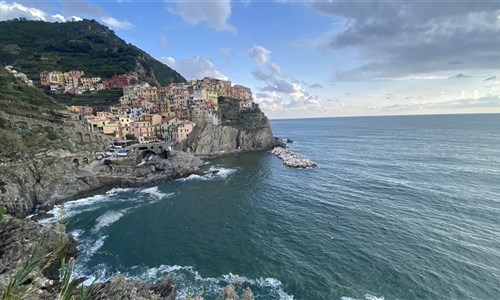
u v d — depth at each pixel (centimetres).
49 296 1972
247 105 17775
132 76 17812
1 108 7856
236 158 12719
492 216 5319
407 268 3762
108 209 6284
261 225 5266
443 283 3469
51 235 3903
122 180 8119
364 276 3619
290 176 9119
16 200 5872
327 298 3241
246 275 3697
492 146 14062
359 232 4828
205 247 4466
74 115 9825
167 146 10581
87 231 5128
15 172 6291
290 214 5762
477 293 3306
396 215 5512
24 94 9538
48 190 6731
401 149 14138
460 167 9331
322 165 10775
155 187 8081
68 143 8281
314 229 5006
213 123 13675
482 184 7338
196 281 3581
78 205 6581
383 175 8762
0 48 18412
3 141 6562
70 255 4144
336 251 4228
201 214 5931
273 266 3878
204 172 9762
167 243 4622
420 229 4872
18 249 3278
